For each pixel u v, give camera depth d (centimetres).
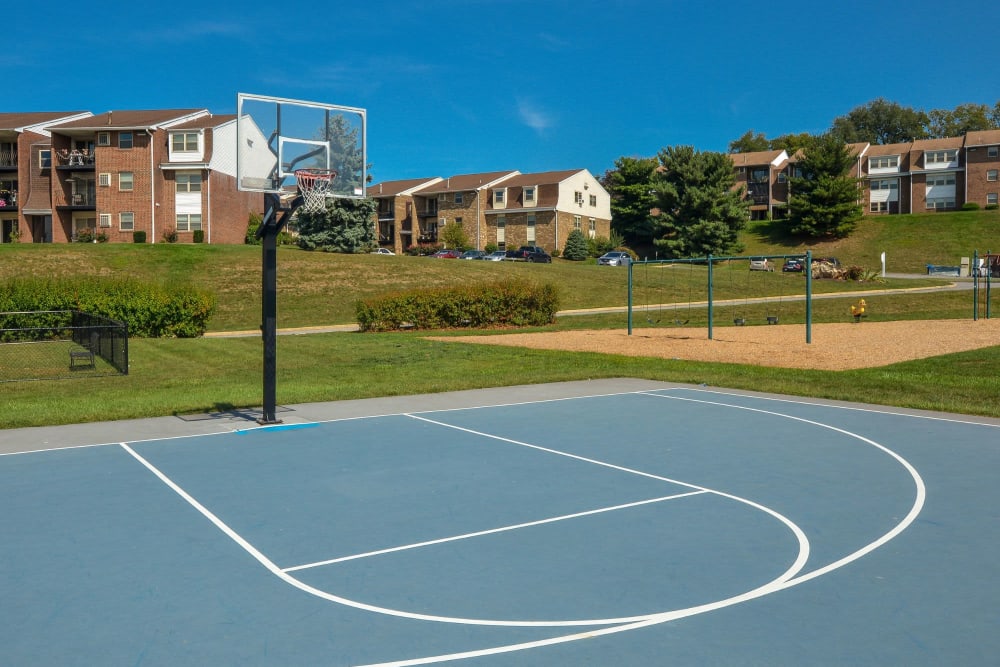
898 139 14100
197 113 6500
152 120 6156
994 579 627
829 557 680
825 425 1321
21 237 6266
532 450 1132
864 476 970
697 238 7769
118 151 6028
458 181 8812
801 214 8681
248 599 597
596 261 7531
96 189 6047
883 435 1231
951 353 2209
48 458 1099
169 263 4728
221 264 4797
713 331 3178
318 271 4859
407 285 4709
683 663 489
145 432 1291
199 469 1028
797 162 8844
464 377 1964
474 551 702
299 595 604
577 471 1003
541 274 5278
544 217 8162
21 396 1748
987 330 2928
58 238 6197
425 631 539
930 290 5041
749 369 2020
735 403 1564
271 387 1351
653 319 3766
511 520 796
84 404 1580
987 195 9138
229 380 1969
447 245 7906
